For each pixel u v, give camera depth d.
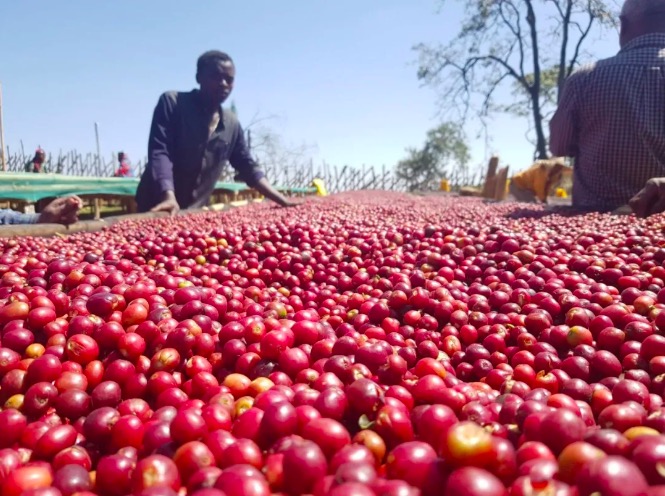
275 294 0.42
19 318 0.30
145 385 0.25
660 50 0.80
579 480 0.14
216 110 1.08
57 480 0.17
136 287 0.33
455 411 0.21
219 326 0.32
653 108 0.80
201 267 0.47
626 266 0.42
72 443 0.21
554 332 0.30
